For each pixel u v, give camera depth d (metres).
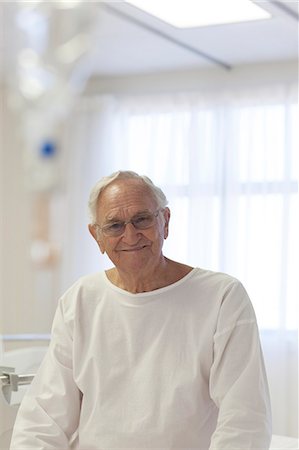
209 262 5.02
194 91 5.15
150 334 2.04
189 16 3.76
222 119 5.06
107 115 5.35
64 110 0.65
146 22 3.88
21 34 0.67
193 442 1.96
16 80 0.65
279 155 4.88
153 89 5.30
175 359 1.99
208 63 4.94
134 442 1.97
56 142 0.64
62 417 2.10
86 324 2.12
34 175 0.63
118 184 1.98
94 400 2.05
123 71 5.23
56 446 2.06
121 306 2.08
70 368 2.13
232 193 4.97
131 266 1.98
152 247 1.97
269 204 4.89
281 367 4.73
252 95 4.97
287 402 4.75
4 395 2.29
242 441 1.82
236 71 5.03
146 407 1.97
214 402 2.01
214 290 2.03
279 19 3.81
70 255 5.33
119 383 2.03
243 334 1.95
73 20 0.67
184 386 1.96
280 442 3.18
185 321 2.01
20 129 0.64
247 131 4.98
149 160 5.25
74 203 5.36
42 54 0.66
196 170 5.09
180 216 5.14
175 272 2.08
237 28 4.02
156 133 5.26
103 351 2.07
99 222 2.00
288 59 4.82
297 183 4.81
